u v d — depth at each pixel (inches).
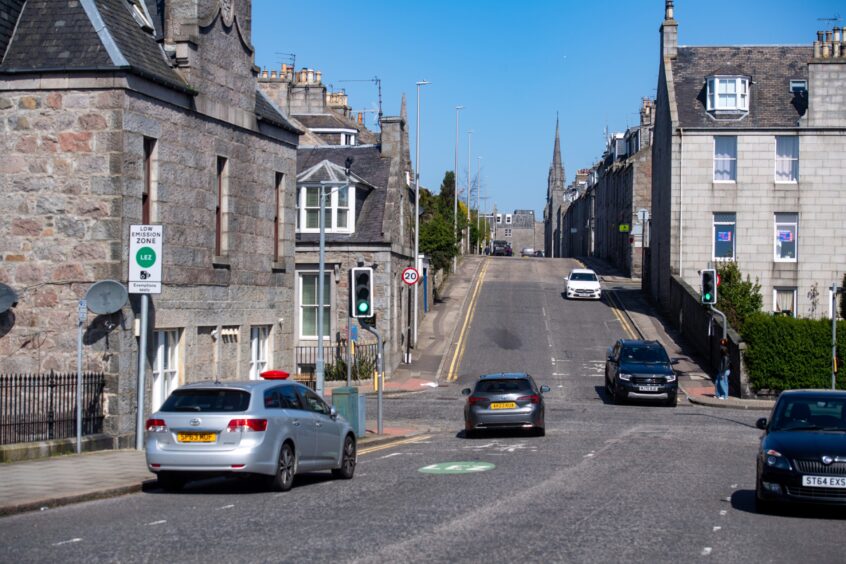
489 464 724.0
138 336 783.7
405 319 1769.2
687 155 1973.4
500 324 2049.7
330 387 1513.3
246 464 552.4
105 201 762.8
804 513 509.4
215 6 894.4
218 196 928.9
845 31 1984.5
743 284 1772.9
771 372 1393.9
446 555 381.1
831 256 1921.8
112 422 759.1
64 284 768.3
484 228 4623.5
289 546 399.2
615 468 693.3
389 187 1705.2
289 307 1064.2
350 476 667.4
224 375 928.9
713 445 861.8
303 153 1793.8
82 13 794.8
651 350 1363.2
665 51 2118.6
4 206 776.3
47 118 770.8
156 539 416.5
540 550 393.4
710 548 406.0
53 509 509.7
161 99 815.1
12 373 769.6
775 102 1989.4
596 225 3929.6
